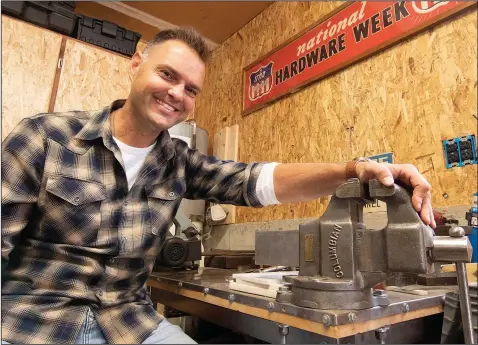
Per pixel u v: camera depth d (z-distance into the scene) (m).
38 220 0.87
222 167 1.13
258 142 2.39
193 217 2.41
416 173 0.70
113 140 0.97
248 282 0.96
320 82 1.99
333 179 0.90
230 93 2.77
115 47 2.25
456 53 1.42
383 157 1.62
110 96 2.16
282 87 2.23
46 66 1.98
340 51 1.88
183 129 2.32
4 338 0.76
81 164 0.92
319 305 0.69
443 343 0.86
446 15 1.44
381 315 0.72
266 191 1.04
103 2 2.52
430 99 1.48
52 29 2.06
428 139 1.47
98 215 0.90
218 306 1.06
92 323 0.85
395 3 1.64
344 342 0.68
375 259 0.69
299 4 2.26
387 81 1.65
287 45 2.24
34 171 0.86
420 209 0.67
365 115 1.72
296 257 0.83
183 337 0.85
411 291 0.94
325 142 1.91
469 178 1.32
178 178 1.09
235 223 2.43
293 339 0.78
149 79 0.94
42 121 0.93
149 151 1.03
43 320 0.80
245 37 2.73
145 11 2.63
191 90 1.02
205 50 1.04
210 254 1.72
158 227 1.00
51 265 0.85
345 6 1.88
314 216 1.89
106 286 0.90
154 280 1.32
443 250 0.64
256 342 1.33
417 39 1.56
